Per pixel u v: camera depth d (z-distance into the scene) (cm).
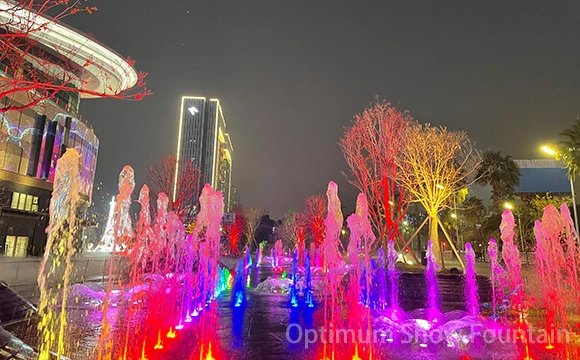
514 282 1546
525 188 4653
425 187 1898
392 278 1375
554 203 3316
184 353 696
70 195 839
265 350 723
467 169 2156
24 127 3056
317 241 4584
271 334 847
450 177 1811
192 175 4059
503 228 1614
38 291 1362
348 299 1350
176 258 1942
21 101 3000
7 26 590
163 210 1803
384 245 1719
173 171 3759
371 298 1321
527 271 2427
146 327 896
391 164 1739
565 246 1595
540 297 1412
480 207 4384
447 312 1106
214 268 1463
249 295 1463
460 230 4319
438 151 1744
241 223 6225
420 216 4584
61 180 832
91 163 4084
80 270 1817
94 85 3019
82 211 3784
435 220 1723
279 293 1530
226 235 5597
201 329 888
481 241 4266
